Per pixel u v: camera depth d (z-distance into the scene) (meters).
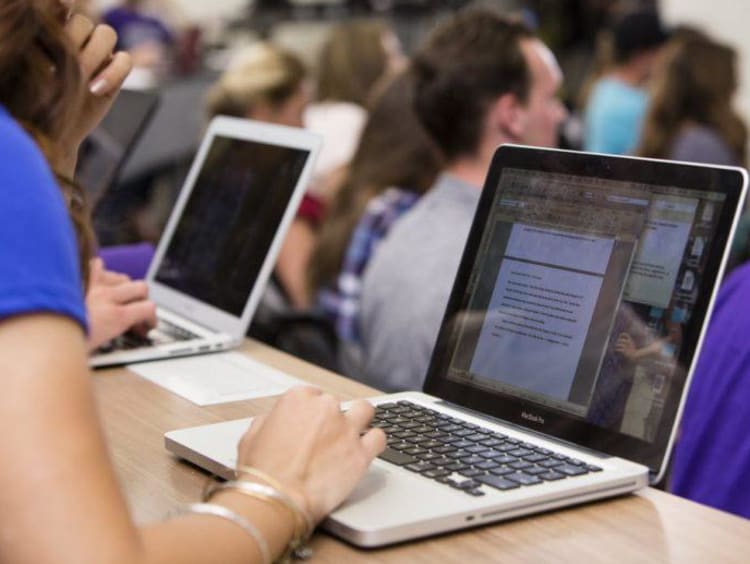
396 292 2.07
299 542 0.90
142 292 1.65
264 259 1.70
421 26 5.17
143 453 1.17
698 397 1.52
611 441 1.13
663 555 0.94
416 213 2.14
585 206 1.22
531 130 2.16
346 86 3.99
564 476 1.06
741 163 3.81
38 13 0.85
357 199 2.76
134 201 2.69
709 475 1.49
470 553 0.93
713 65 3.75
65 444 0.71
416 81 2.20
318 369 1.57
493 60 2.11
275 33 5.41
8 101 0.84
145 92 2.18
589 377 1.16
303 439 0.94
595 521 1.02
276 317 2.60
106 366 1.55
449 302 1.32
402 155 2.75
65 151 0.99
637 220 1.17
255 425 0.99
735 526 1.02
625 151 4.51
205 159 1.97
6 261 0.72
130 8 5.71
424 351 2.03
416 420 1.22
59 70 0.86
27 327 0.72
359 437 0.99
